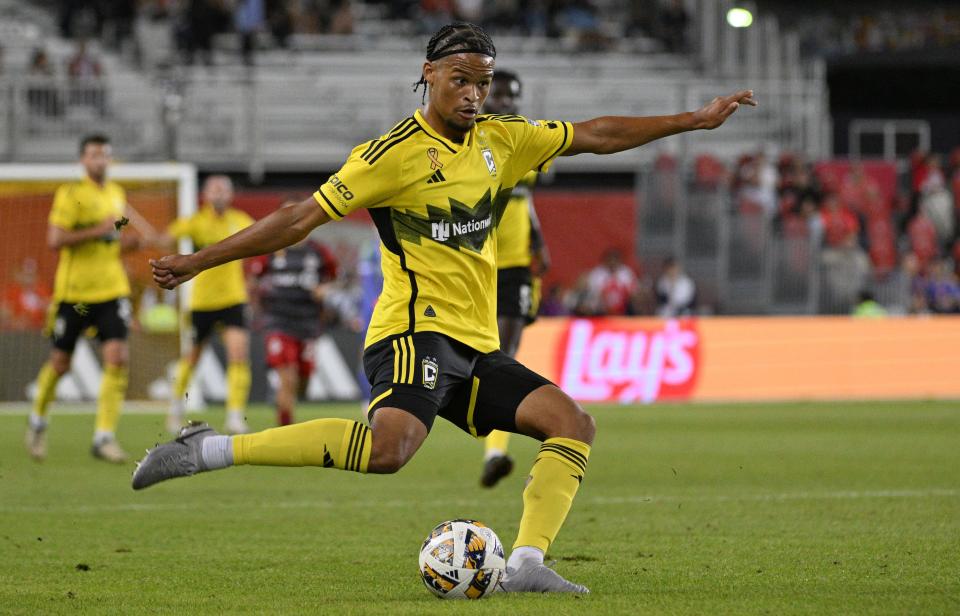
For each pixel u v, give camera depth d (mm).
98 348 69812
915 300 86188
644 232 91125
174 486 35000
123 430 56250
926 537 24469
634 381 75875
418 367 17750
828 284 88562
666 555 22297
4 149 88062
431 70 17891
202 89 94500
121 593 18750
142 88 92688
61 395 69562
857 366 78188
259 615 16719
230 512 29203
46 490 33875
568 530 25781
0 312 70562
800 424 58344
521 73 109188
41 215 71000
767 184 94188
